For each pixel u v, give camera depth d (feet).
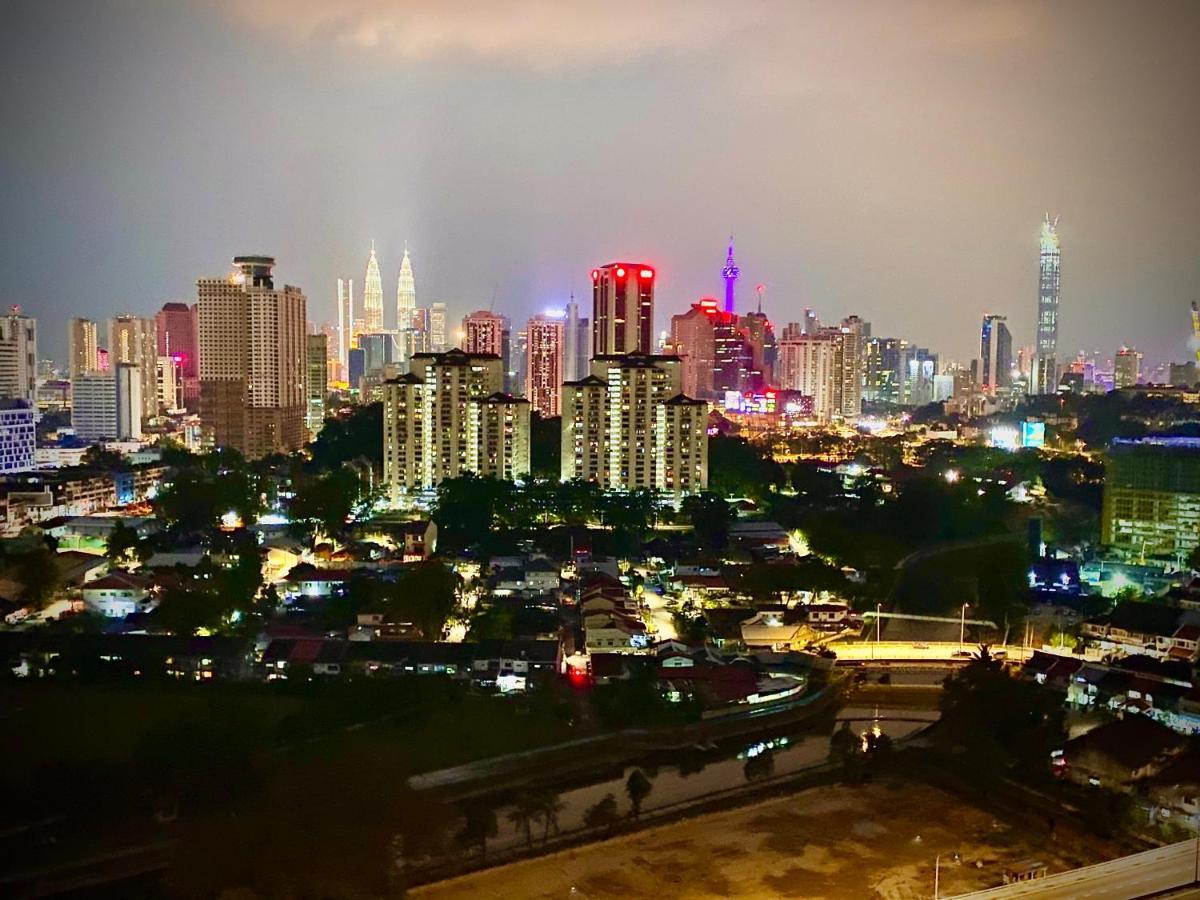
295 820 372.58
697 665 565.12
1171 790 410.52
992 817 419.74
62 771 394.73
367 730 461.78
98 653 530.27
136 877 359.87
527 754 464.65
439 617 599.98
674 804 433.07
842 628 646.33
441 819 395.75
